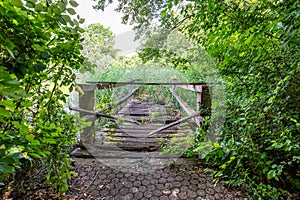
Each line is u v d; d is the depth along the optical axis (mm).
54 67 1188
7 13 666
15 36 702
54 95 1338
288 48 1187
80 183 1829
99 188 1765
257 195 1521
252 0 1423
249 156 1562
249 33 1273
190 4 1683
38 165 1598
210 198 1625
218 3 1414
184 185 1809
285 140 1348
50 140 1039
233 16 1383
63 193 1507
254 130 1564
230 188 1731
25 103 1063
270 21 1195
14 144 857
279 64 1308
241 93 1799
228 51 1566
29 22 755
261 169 1594
